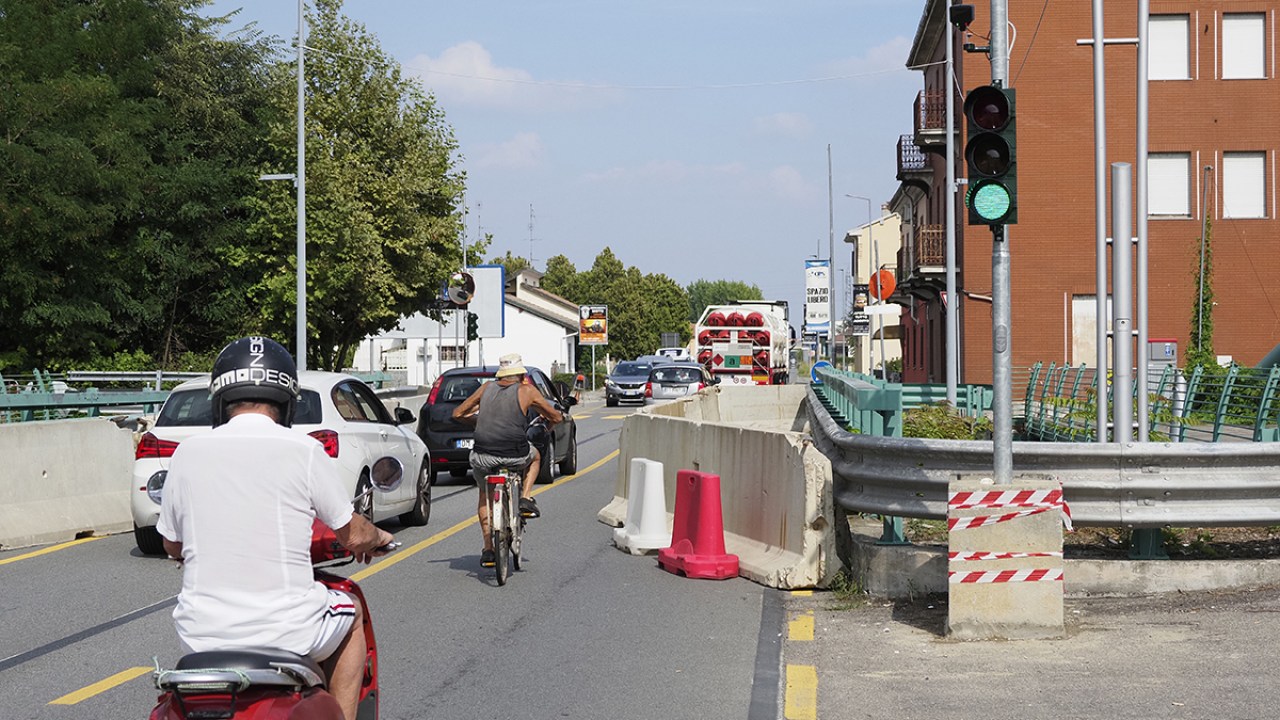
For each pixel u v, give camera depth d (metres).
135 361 46.88
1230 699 6.62
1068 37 39.66
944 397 30.31
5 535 13.27
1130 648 7.83
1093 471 9.15
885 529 10.30
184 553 4.05
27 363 42.41
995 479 8.74
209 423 12.69
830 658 7.94
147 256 47.31
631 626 9.02
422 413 19.94
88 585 10.98
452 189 46.31
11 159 38.69
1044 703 6.70
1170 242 39.22
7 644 8.59
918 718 6.50
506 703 6.96
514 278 121.06
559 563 12.02
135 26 46.91
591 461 24.28
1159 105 39.34
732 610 9.59
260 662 3.69
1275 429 13.63
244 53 53.88
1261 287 38.94
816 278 50.28
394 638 8.66
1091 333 39.66
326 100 44.56
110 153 41.88
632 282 125.12
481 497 11.03
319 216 43.03
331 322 45.38
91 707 6.95
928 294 48.28
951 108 29.33
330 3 44.59
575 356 106.06
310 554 4.46
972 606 8.27
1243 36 39.12
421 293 46.59
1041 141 39.78
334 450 12.48
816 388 32.00
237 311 49.97
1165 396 19.48
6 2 43.47
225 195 49.16
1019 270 39.88
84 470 14.73
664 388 42.19
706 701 6.96
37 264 40.62
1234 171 39.25
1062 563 8.23
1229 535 10.68
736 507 12.13
